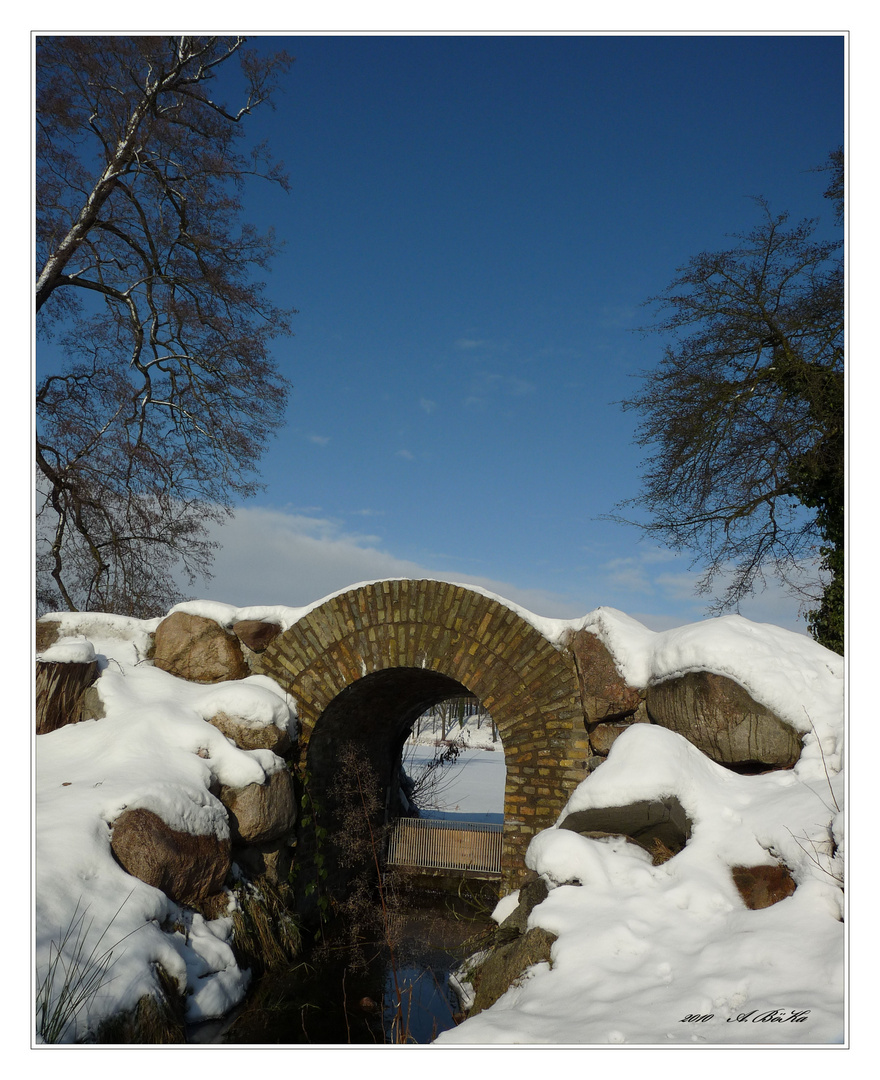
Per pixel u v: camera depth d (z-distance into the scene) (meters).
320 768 8.98
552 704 7.79
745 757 5.90
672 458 12.20
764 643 6.24
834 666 6.14
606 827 5.30
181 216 13.68
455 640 8.17
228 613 8.80
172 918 5.64
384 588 8.48
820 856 4.23
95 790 5.79
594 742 7.38
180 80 12.89
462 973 6.07
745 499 11.45
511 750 7.80
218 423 14.83
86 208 12.68
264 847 7.41
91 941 4.55
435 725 27.11
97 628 9.00
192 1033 5.17
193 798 6.28
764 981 3.55
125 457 13.99
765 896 4.37
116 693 7.49
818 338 11.22
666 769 5.26
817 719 5.70
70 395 13.85
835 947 3.62
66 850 5.04
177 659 8.64
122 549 14.59
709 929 4.20
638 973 3.90
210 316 14.24
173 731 7.05
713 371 11.91
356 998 6.47
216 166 13.42
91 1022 4.08
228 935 6.23
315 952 7.18
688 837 5.08
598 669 7.36
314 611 8.62
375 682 9.11
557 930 4.41
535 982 4.11
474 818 16.52
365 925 8.14
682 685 6.29
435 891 10.34
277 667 8.58
